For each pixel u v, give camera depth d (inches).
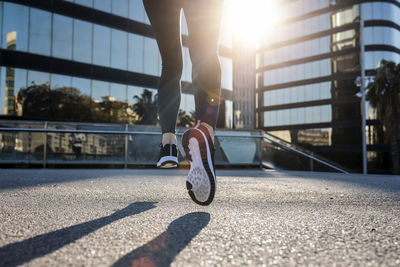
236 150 335.3
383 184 120.3
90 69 784.3
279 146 357.4
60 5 749.3
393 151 1056.2
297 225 42.6
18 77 692.7
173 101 63.0
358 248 31.7
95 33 796.6
